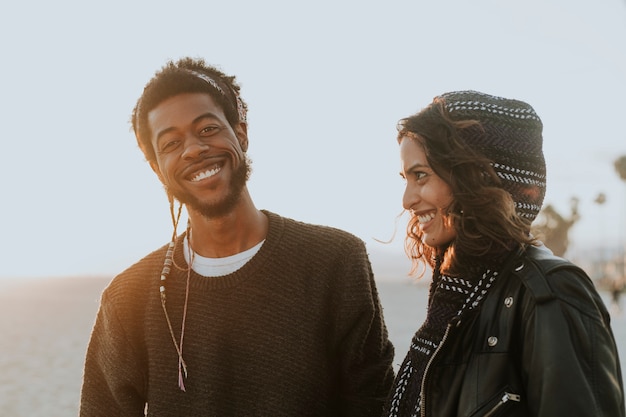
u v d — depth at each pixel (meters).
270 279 2.45
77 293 121.75
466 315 1.82
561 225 30.89
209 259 2.49
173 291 2.49
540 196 1.89
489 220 1.79
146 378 2.55
